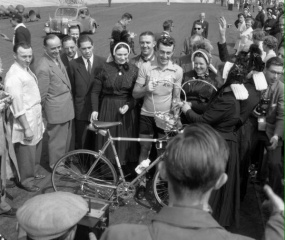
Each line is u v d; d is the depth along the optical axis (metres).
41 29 20.50
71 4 20.09
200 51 4.30
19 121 4.36
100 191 4.32
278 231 1.30
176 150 1.35
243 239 1.28
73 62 5.03
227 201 3.55
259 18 16.06
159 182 4.36
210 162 1.32
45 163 5.50
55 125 4.92
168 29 8.42
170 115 4.14
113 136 4.53
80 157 5.07
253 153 4.65
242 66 3.24
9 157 4.32
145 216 4.20
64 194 2.34
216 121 3.35
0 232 3.88
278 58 3.83
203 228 1.27
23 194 4.63
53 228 2.11
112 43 4.73
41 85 4.68
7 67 11.10
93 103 4.63
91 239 2.08
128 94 4.53
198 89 4.34
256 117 4.20
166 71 4.28
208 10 37.09
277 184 2.43
